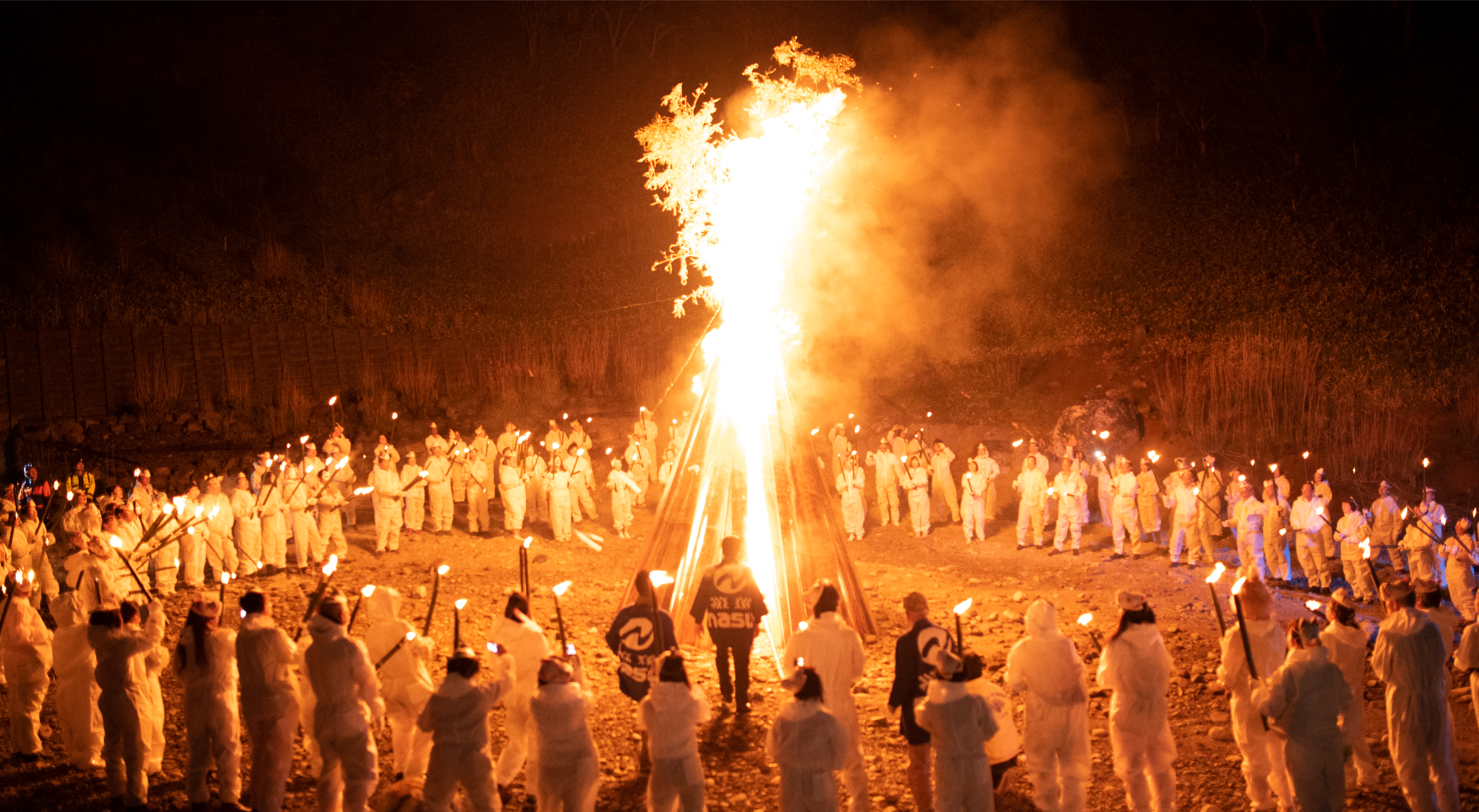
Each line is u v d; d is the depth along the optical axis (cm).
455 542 1997
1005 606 1566
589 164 3847
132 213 3278
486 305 3250
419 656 883
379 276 3297
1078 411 2456
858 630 1298
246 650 809
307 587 1638
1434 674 818
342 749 784
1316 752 761
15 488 1817
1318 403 2434
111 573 1218
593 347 2995
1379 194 3203
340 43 4162
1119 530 1928
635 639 935
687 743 758
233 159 3597
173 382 2719
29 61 3562
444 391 2903
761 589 1288
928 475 2169
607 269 3497
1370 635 1380
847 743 753
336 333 2984
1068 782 811
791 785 736
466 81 4000
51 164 3288
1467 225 2933
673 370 2933
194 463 2500
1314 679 764
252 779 809
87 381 2706
